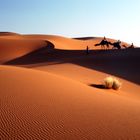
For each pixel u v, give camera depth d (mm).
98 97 13281
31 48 68375
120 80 26016
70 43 99562
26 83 13617
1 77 14164
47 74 18641
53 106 10258
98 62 36344
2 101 10062
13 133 7285
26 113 9031
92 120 8969
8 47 68062
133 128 8422
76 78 23297
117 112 10398
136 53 42906
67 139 7152
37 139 7016
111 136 7570
